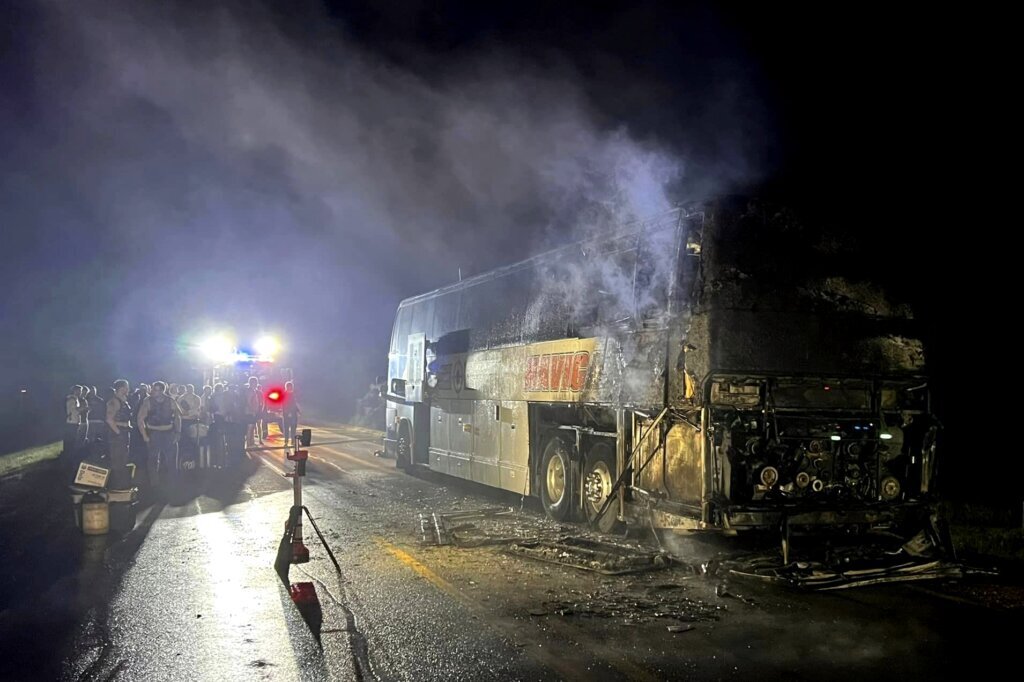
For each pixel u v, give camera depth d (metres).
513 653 5.93
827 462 8.36
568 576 8.26
